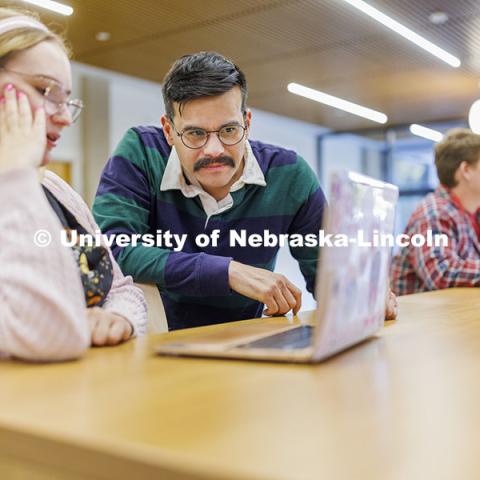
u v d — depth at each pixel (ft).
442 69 20.61
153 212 6.25
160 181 6.12
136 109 25.79
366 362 2.91
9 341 2.89
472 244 9.66
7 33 3.40
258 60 19.38
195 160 5.55
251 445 1.69
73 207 4.27
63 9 14.49
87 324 3.17
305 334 3.52
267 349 2.95
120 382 2.51
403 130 32.27
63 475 1.80
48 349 2.91
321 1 14.48
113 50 18.28
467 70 20.72
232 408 2.10
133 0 14.16
